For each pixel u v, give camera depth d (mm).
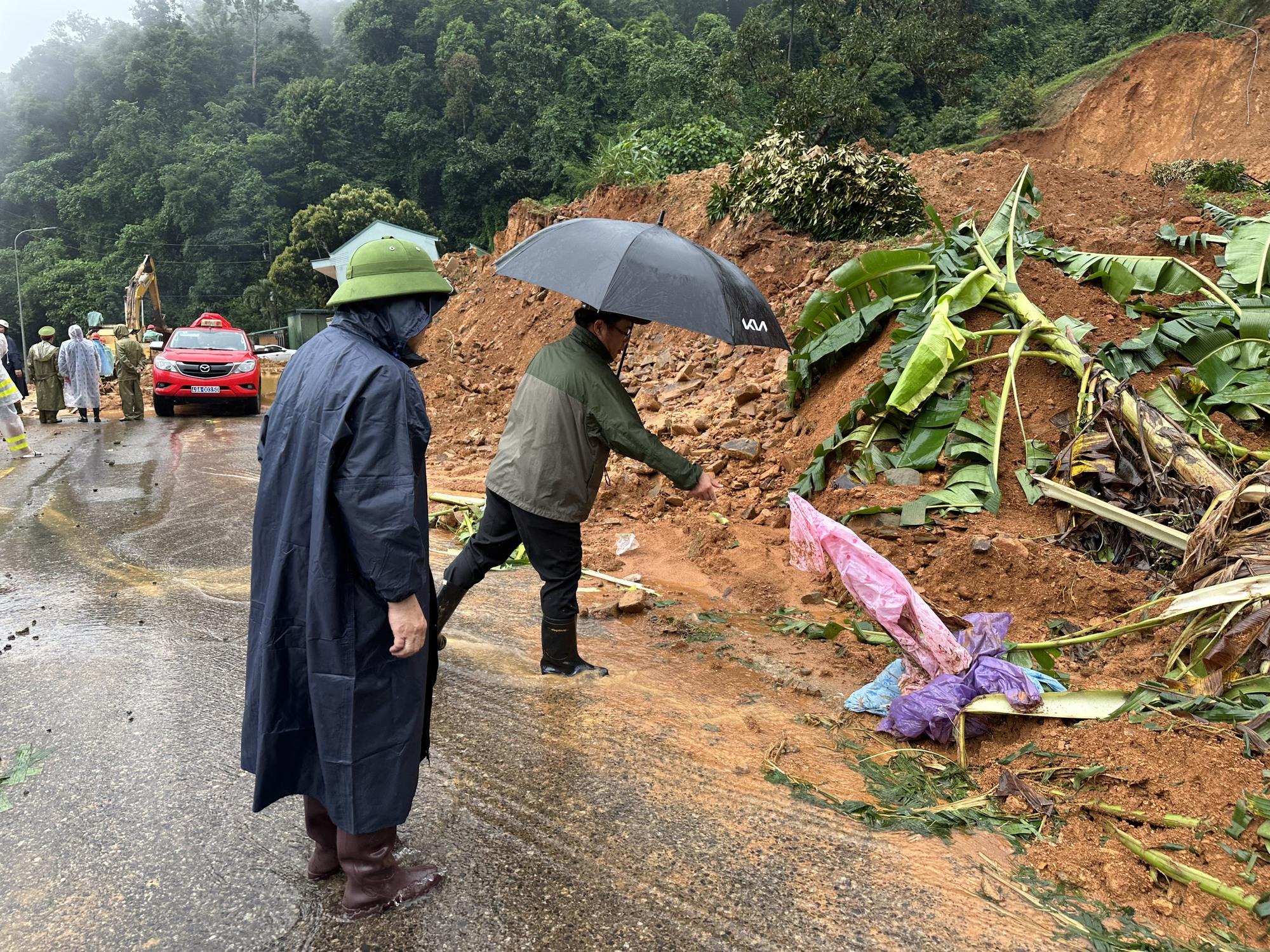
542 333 14141
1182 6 43656
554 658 4457
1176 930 2639
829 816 3230
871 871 2916
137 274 27672
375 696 2428
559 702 4160
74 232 87625
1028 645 4195
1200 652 3838
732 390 9195
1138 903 2756
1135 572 5020
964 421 6168
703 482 4031
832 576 5781
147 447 12289
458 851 2982
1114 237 8594
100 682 4348
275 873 2850
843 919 2674
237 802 3262
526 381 4145
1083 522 5387
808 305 7820
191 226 76000
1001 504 5785
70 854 2947
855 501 6105
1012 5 64188
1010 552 5145
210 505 8445
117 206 84750
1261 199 11891
